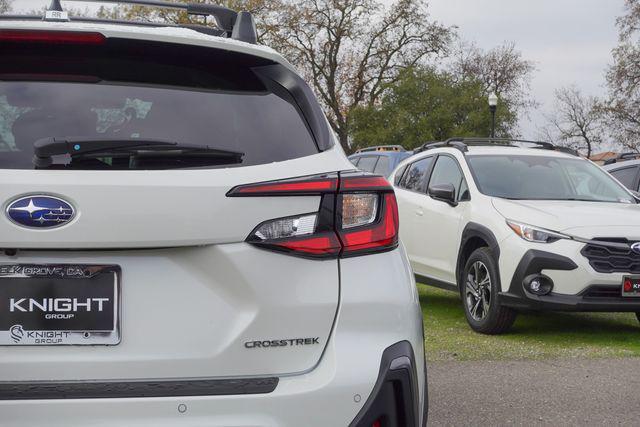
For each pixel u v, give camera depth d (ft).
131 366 7.05
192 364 7.13
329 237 7.54
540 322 25.72
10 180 6.91
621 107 145.69
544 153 27.43
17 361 6.95
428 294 32.17
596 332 24.23
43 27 7.82
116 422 6.86
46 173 7.02
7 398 6.88
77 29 7.86
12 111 7.70
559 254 21.42
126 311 7.10
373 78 146.51
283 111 8.28
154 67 8.25
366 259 7.73
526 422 14.80
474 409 15.57
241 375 7.20
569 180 25.98
